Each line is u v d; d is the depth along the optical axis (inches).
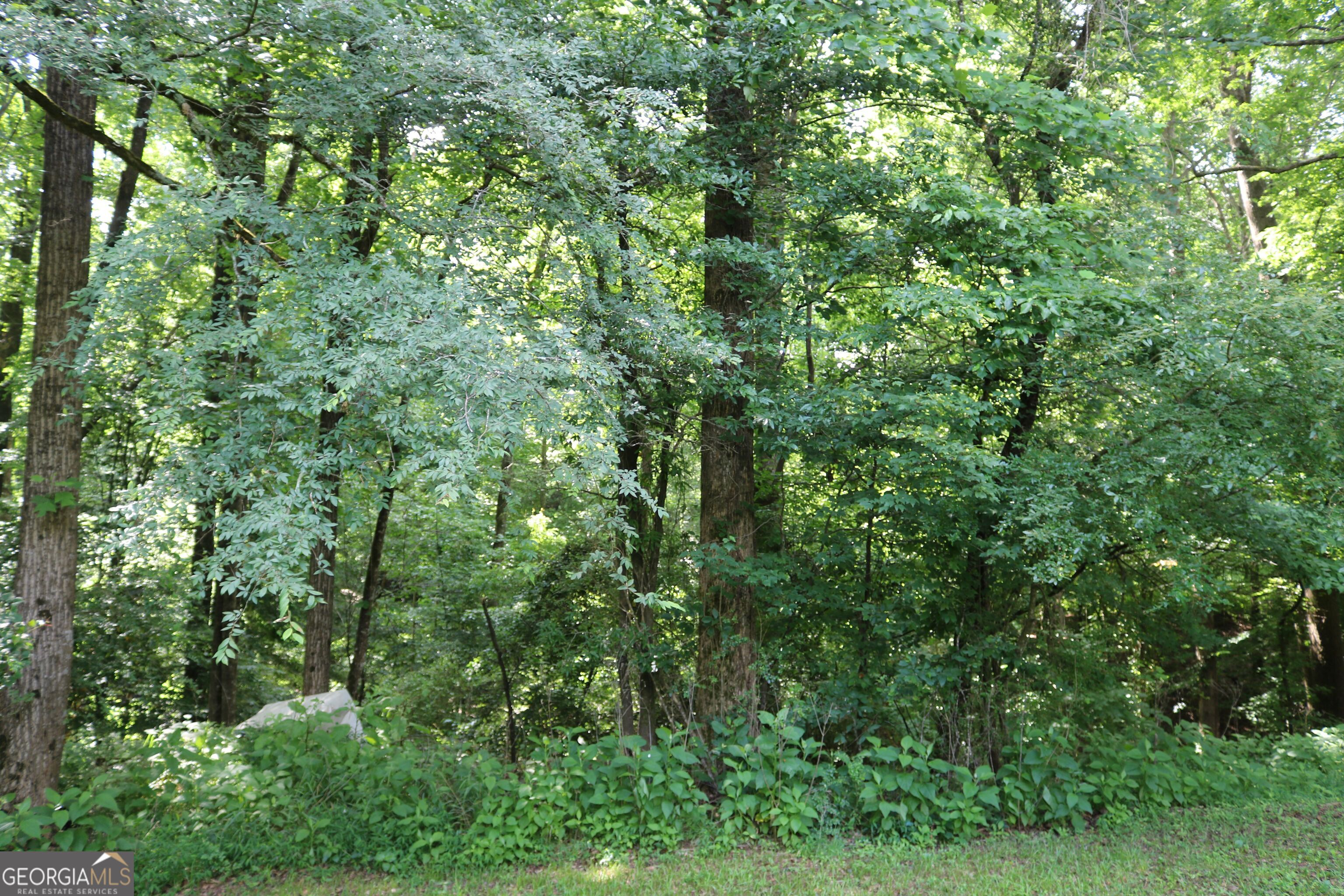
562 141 225.0
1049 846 277.3
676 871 256.1
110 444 402.0
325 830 264.2
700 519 406.0
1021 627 384.8
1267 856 259.4
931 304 304.8
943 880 246.4
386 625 607.8
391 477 185.3
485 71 211.5
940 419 322.0
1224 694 562.3
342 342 187.8
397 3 225.1
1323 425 268.2
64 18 193.5
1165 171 432.5
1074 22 404.2
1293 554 303.1
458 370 176.2
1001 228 294.7
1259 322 267.0
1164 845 272.8
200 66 258.5
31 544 269.4
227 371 201.3
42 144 372.8
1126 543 332.2
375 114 237.8
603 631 442.0
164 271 188.5
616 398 258.1
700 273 435.8
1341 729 431.8
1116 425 314.5
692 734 329.4
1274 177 524.4
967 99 323.9
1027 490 300.8
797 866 259.4
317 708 317.4
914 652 351.9
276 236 217.2
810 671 370.3
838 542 369.7
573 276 260.5
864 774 296.0
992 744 331.0
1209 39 401.4
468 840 266.1
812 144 377.1
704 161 343.3
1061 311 281.7
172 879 237.8
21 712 261.4
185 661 513.0
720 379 341.4
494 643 519.5
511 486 462.0
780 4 309.9
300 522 168.4
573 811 280.2
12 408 468.1
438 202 245.8
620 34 328.2
